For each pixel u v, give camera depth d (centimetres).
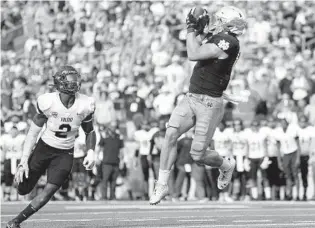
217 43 2056
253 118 4978
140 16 6444
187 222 2536
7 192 4666
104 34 6344
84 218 2794
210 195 4619
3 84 5678
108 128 4709
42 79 5822
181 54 6094
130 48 6200
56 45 6300
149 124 4816
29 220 2672
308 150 4672
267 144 4666
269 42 6159
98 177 4722
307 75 5709
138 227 2303
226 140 4678
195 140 2125
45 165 2122
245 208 3547
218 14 2100
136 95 5434
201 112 2097
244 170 4662
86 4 6675
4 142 4675
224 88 2108
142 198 4825
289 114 4725
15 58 6188
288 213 3072
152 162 4700
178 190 4631
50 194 2114
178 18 6300
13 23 6706
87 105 2094
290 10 6488
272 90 5419
